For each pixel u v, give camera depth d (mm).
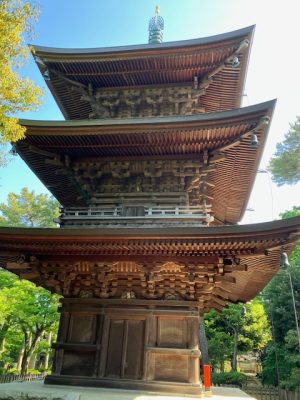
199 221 13984
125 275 12883
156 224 14094
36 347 39188
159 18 23672
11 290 33625
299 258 36625
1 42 10953
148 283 12539
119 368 11812
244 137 13750
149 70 17547
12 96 11164
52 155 15477
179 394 10961
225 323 42031
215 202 19797
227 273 12289
